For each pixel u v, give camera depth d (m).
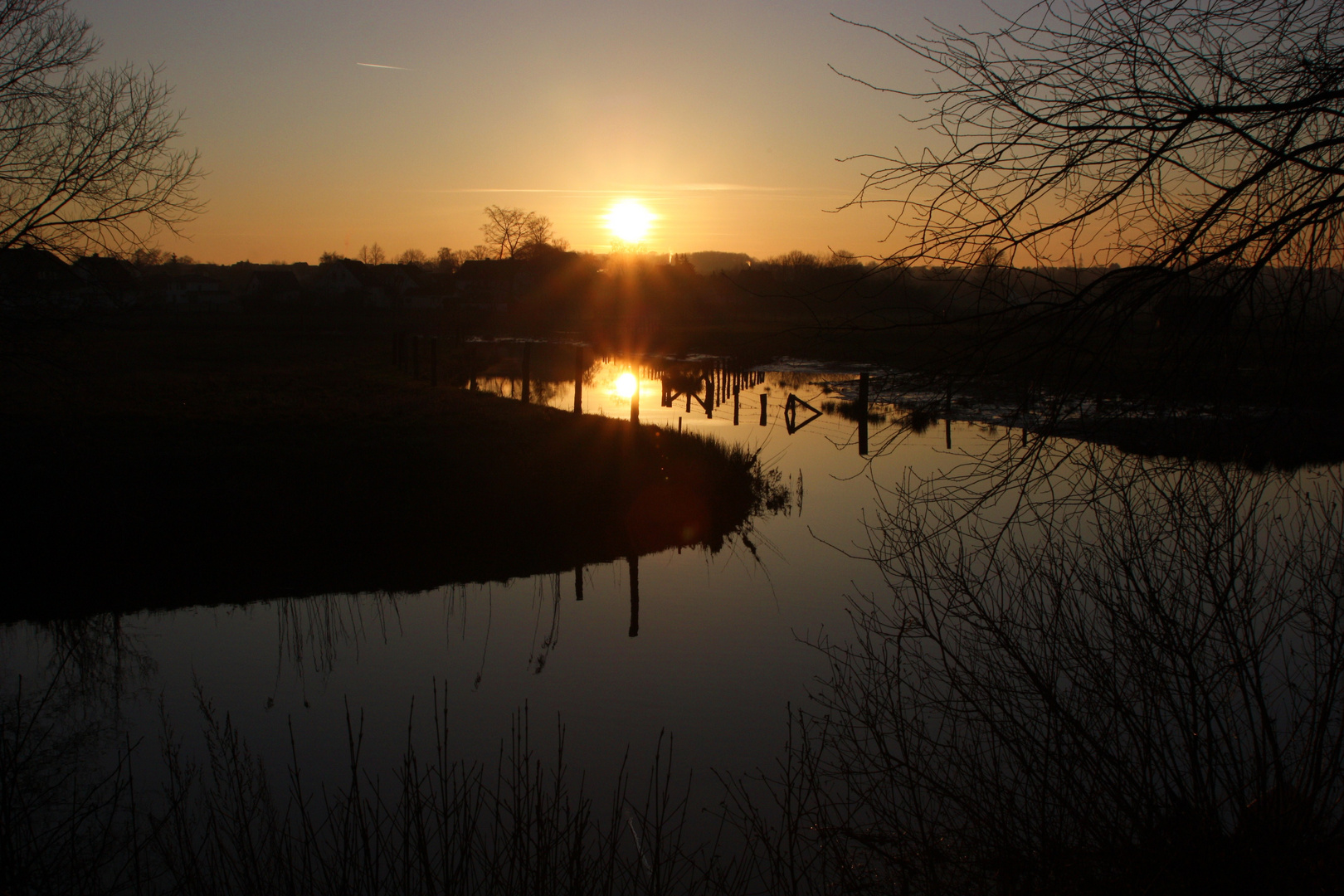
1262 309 3.42
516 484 16.33
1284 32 3.34
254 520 14.02
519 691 8.27
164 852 4.67
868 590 10.89
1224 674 3.78
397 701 8.15
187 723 7.64
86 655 9.50
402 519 14.50
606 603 11.09
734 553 13.20
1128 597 3.97
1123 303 3.47
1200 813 3.60
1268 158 3.38
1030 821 3.97
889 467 18.28
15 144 13.88
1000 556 5.20
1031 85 3.44
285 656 9.41
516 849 4.36
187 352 41.44
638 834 5.55
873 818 4.74
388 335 59.41
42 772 6.55
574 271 97.19
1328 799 3.74
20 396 21.39
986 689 4.26
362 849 5.13
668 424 25.88
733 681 8.32
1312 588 3.91
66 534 12.94
